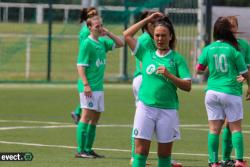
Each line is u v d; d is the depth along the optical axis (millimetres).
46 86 78625
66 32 87188
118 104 62500
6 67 87750
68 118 52938
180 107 61062
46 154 36125
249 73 33406
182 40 85750
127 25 80312
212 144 32500
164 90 26344
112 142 41125
